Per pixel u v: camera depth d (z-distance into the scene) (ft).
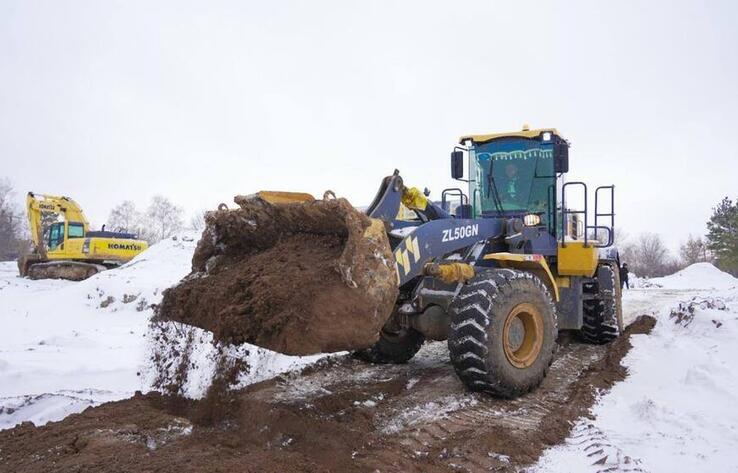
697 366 20.04
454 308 17.17
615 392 18.85
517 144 24.21
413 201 18.85
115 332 31.81
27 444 12.65
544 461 12.80
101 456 11.53
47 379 20.48
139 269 56.24
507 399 17.47
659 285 92.43
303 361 22.12
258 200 15.79
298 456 11.84
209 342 15.07
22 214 230.89
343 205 13.73
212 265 16.51
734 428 14.66
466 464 12.44
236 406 14.93
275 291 13.32
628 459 12.61
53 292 50.21
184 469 10.65
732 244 132.77
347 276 13.05
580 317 23.29
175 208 254.06
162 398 15.66
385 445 13.37
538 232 22.49
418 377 20.34
